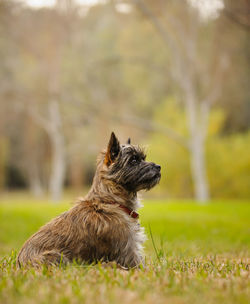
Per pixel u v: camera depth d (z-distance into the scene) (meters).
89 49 37.75
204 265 5.63
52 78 36.62
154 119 39.84
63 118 43.84
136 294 3.69
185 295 3.74
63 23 35.88
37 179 62.59
